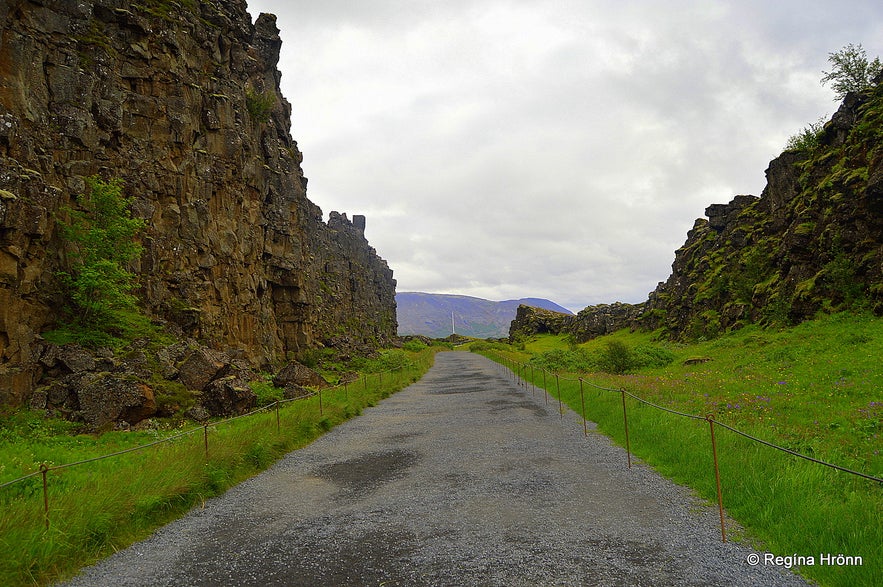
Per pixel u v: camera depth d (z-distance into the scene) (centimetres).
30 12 2305
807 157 5528
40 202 2023
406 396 2862
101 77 2641
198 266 3116
